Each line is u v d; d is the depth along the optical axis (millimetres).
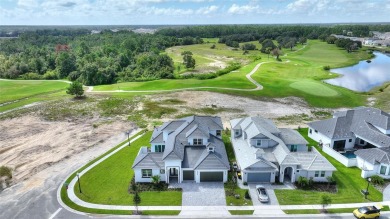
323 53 189625
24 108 77562
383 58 175875
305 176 41062
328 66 136000
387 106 77375
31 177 42906
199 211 35031
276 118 68125
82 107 77875
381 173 41781
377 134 48531
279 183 40781
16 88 108375
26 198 37750
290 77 114500
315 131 54750
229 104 78938
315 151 47562
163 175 41156
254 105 78062
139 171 40656
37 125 65188
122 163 46688
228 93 89188
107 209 35469
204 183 40938
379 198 37344
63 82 124125
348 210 35062
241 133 51219
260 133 44625
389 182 40812
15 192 39125
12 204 36500
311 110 74375
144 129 61594
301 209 35312
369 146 51250
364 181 41188
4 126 64625
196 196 37969
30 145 54375
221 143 48156
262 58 165125
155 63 132625
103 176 42844
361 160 44156
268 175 40781
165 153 41531
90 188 39844
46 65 151500
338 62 154250
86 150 51875
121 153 50281
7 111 75688
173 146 42406
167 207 35781
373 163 41656
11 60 152000
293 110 74062
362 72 130000
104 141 55750
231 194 38375
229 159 47406
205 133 45438
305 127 62281
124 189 39594
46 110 75438
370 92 92688
